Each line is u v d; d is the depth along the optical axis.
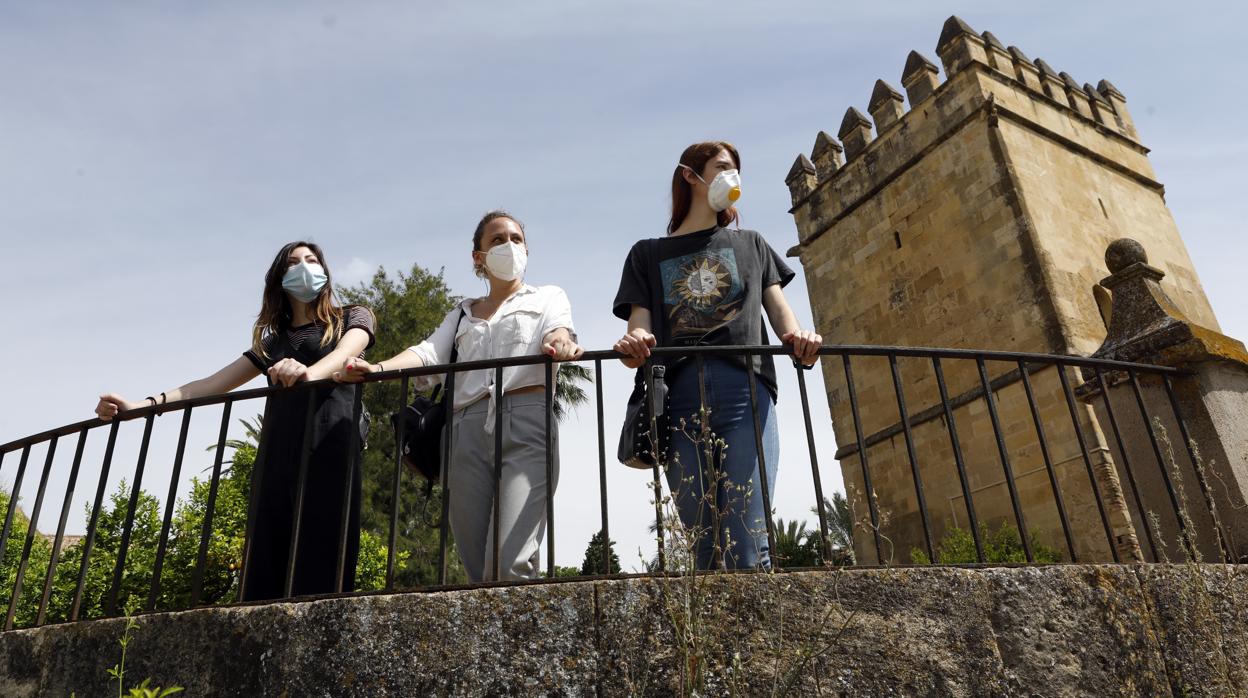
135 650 2.46
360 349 3.33
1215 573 3.01
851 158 17.27
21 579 3.00
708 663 2.22
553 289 3.49
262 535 3.10
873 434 15.30
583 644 2.24
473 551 3.01
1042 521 11.93
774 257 3.49
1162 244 16.20
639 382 3.08
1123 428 3.89
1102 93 18.00
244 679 2.28
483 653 2.21
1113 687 2.54
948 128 15.02
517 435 3.05
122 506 11.53
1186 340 3.71
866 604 2.40
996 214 13.86
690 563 2.29
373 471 20.55
